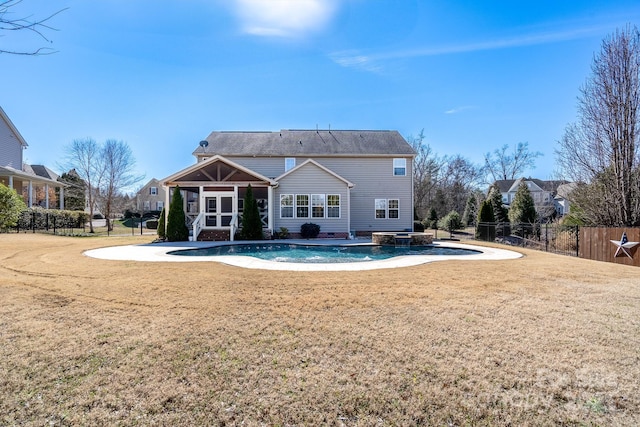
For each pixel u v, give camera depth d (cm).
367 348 348
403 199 2238
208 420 241
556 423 237
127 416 244
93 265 828
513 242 1927
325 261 1041
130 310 460
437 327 402
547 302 504
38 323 409
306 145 2284
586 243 1255
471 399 264
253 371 305
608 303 499
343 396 269
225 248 1445
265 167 2203
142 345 352
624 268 820
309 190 1920
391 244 1536
